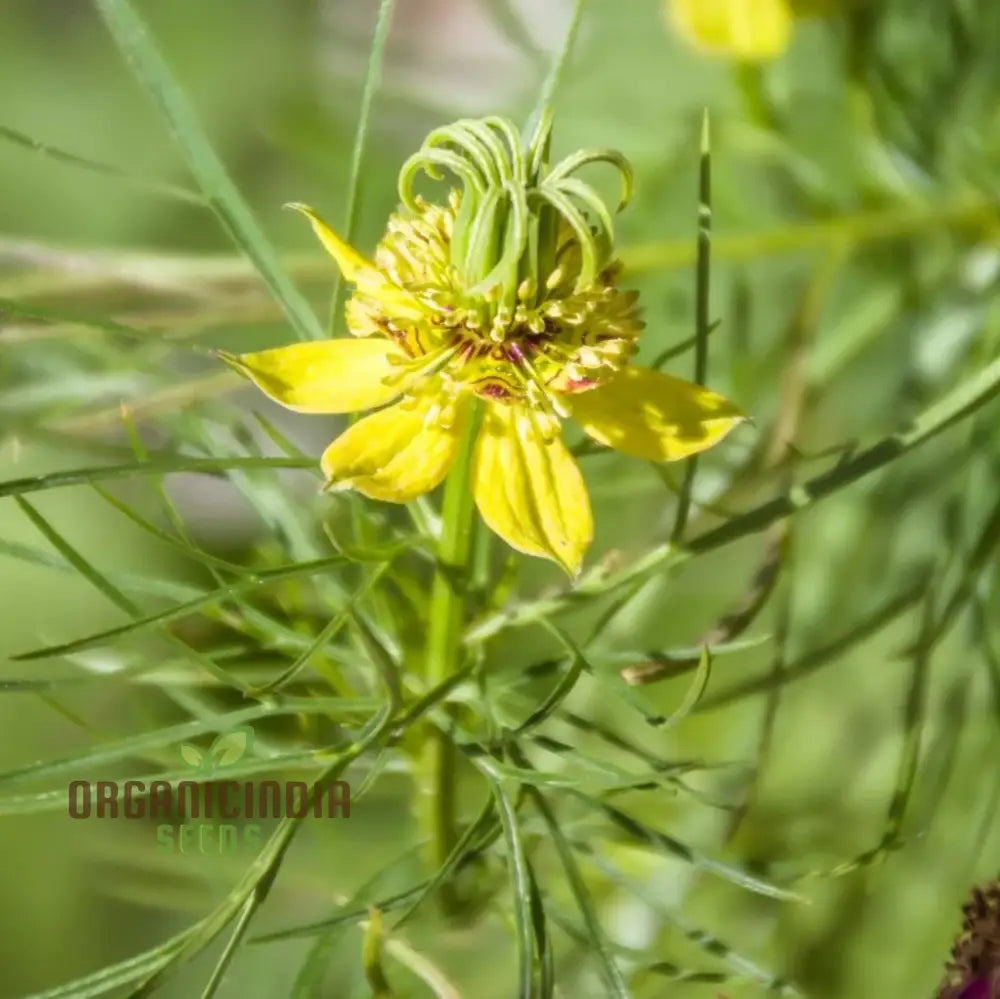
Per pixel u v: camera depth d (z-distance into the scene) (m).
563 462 0.38
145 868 0.43
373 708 0.39
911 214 0.45
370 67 0.39
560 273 0.38
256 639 0.41
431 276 0.38
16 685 0.38
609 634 0.44
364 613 0.40
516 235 0.38
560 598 0.39
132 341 0.43
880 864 0.44
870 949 0.45
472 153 0.38
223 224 0.39
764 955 0.45
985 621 0.43
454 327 0.38
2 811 0.38
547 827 0.39
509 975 0.43
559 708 0.40
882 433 0.45
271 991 0.44
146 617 0.38
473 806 0.42
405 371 0.38
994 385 0.38
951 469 0.45
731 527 0.39
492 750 0.39
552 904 0.41
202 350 0.38
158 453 0.41
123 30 0.39
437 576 0.39
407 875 0.41
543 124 0.38
